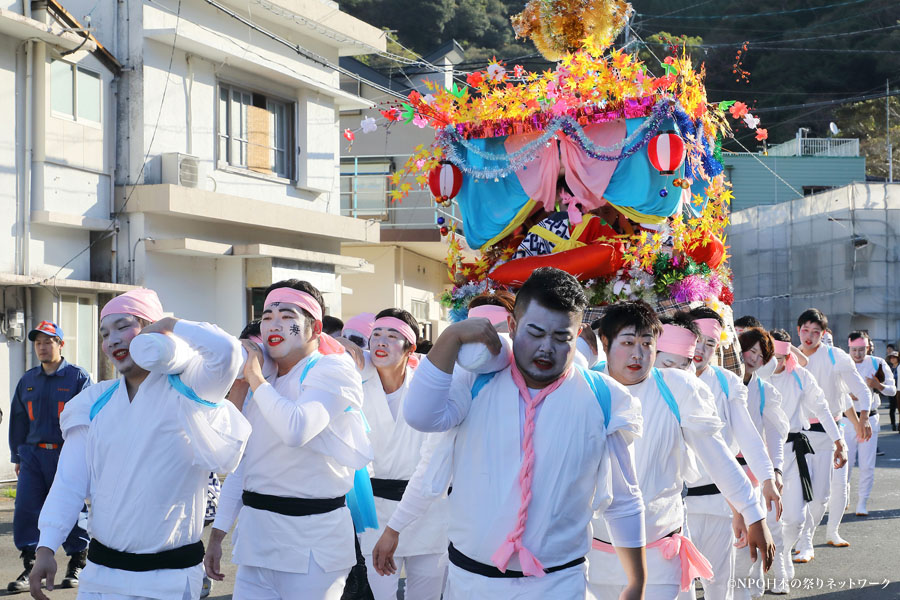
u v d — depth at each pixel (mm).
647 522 5027
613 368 5070
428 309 27047
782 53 45844
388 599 6367
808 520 9242
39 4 14539
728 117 9781
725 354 7895
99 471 4387
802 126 48281
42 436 8625
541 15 8836
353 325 8461
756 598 7773
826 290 37375
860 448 11820
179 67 16812
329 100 20391
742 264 41594
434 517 6297
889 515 11758
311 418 4812
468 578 3791
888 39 45500
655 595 5055
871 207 36406
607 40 8875
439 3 38312
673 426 5051
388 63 35375
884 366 13938
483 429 3789
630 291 7582
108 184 16016
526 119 8164
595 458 3809
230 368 4242
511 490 3727
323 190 20156
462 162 8492
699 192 8758
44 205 14711
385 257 24516
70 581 8469
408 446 6441
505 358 3822
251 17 18469
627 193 7949
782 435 7480
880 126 50844
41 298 14578
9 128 14273
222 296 17703
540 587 3693
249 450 5129
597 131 8055
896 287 36094
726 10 45969
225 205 17141
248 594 5148
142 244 16000
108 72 15984
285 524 5047
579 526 3795
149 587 4273
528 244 8227
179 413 4293
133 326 4434
